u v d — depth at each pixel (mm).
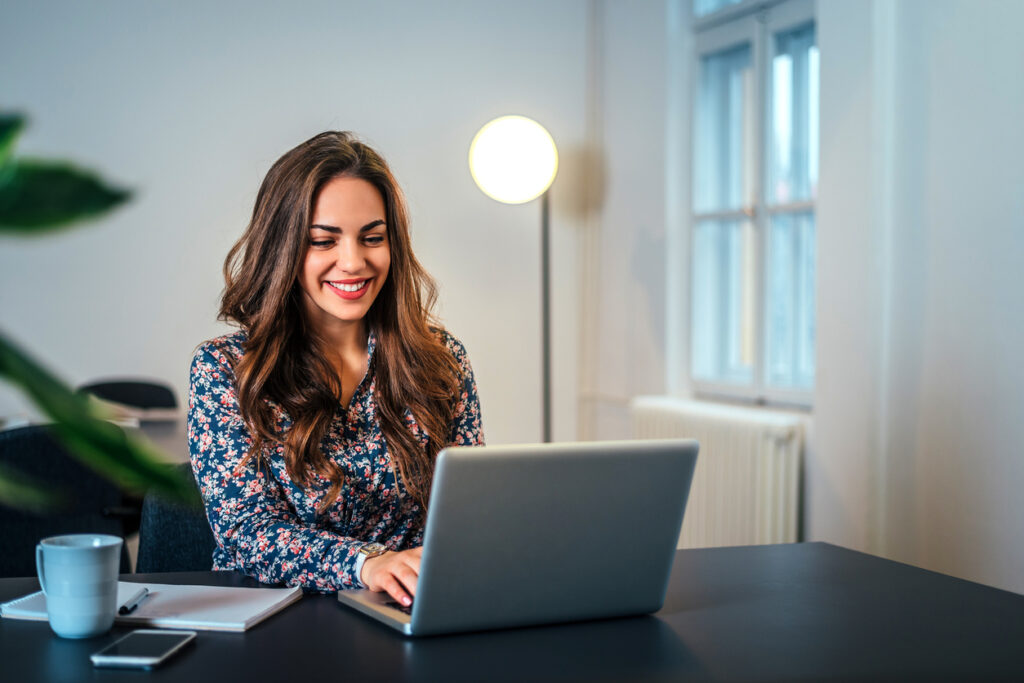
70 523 2055
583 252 4391
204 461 1491
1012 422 2375
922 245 2648
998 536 2426
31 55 3619
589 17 4332
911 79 2670
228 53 3846
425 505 1641
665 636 1145
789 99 3363
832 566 1511
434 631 1119
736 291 3711
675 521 1200
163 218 3783
